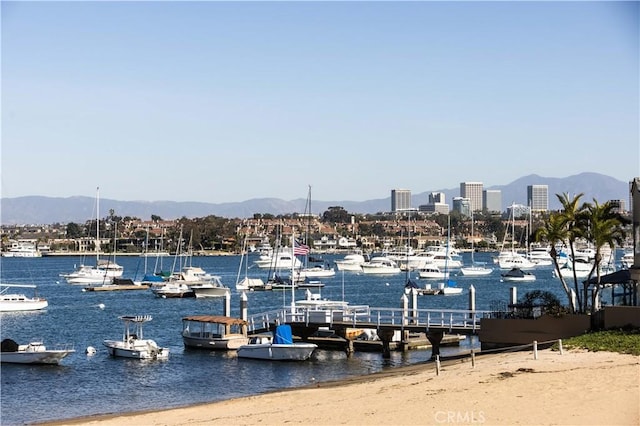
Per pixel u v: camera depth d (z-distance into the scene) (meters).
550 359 45.09
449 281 152.75
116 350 67.94
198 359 66.50
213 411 41.94
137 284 165.25
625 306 51.28
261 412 39.72
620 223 58.97
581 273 176.88
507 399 35.38
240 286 154.50
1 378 58.88
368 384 45.84
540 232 59.59
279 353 64.69
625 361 42.31
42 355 63.69
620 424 30.17
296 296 143.50
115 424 40.88
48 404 50.59
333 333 74.12
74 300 137.25
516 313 55.41
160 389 54.97
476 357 53.03
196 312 114.88
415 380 44.19
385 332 66.31
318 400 41.69
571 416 31.62
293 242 102.06
